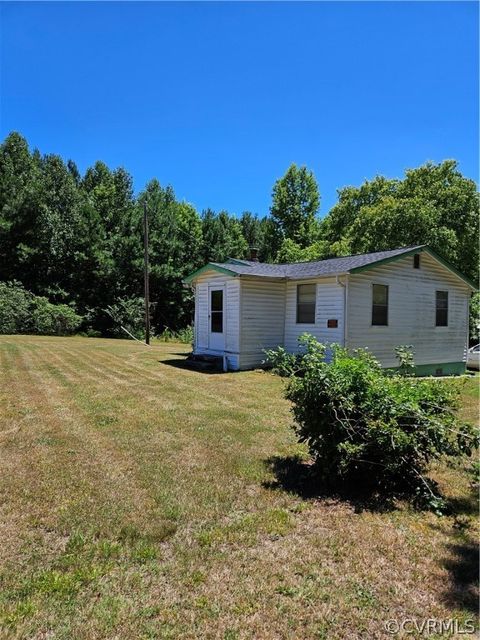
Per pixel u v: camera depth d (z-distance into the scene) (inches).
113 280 1080.8
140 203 1223.5
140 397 273.6
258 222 1743.4
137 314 1042.1
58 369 382.9
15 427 201.9
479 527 117.8
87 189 1250.6
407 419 134.3
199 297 486.3
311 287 426.6
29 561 97.6
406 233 762.2
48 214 1016.2
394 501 132.7
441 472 158.2
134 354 531.8
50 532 110.7
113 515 119.4
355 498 134.2
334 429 136.9
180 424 212.2
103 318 1056.8
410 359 173.9
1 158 1083.9
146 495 132.6
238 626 78.5
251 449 177.2
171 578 92.4
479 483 148.3
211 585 90.3
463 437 131.3
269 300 442.9
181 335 946.1
